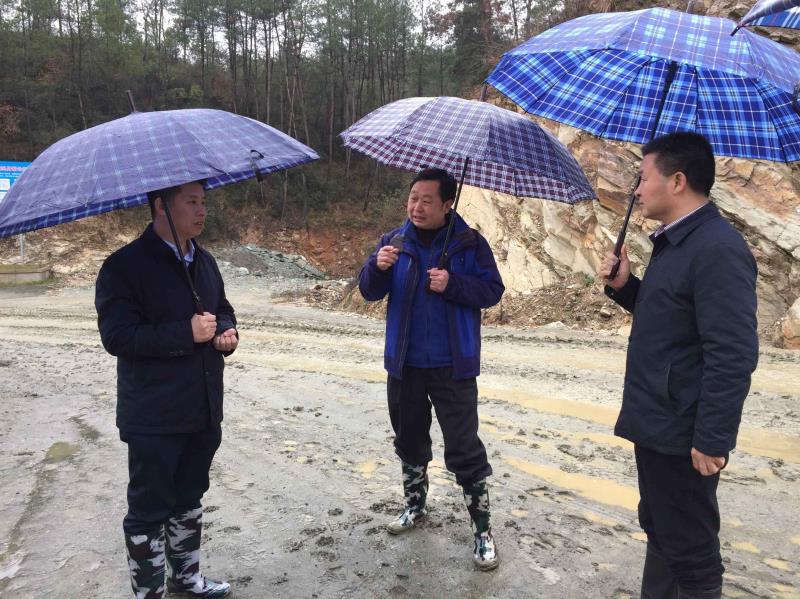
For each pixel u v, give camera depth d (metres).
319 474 4.35
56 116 36.78
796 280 10.39
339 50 45.09
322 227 38.19
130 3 44.34
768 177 11.07
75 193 2.05
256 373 7.78
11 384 7.21
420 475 3.43
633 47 2.27
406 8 46.75
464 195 17.66
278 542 3.36
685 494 2.19
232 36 44.09
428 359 3.05
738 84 2.80
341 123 47.41
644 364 2.23
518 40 22.50
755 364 1.99
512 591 2.88
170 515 2.54
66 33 38.69
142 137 2.19
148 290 2.40
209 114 2.40
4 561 3.18
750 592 2.92
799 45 11.21
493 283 3.08
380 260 3.06
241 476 4.34
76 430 5.42
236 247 35.28
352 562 3.14
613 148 12.88
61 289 22.45
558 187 3.49
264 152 2.33
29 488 4.14
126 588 2.92
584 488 4.14
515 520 3.63
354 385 7.06
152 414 2.41
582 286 13.00
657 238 2.29
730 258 2.01
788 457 4.79
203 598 2.82
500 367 8.22
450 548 3.27
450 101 2.91
